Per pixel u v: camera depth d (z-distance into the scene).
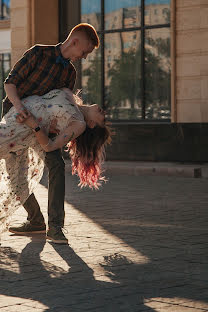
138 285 3.92
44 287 3.87
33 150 5.18
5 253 4.89
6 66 20.06
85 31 5.18
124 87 15.92
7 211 5.18
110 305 3.46
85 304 3.48
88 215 7.05
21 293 3.72
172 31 14.66
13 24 17.25
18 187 5.19
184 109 14.54
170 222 6.55
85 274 4.21
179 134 14.44
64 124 5.13
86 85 16.52
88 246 5.19
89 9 16.56
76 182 11.34
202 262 4.61
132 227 6.20
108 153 15.67
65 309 3.38
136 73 15.73
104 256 4.79
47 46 5.20
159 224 6.41
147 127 14.98
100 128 5.36
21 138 5.07
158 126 14.80
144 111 15.57
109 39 16.20
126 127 15.37
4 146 5.05
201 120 14.30
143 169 13.10
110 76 16.16
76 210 7.50
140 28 15.61
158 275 4.19
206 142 14.05
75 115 5.12
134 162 14.95
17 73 5.12
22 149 5.14
